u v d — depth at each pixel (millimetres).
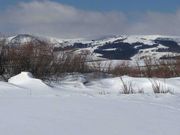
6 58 16531
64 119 6684
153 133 5844
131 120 6734
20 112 7309
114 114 7266
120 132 5840
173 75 17562
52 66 16688
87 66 17938
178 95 10438
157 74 17609
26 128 5945
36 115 7008
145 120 6770
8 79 15203
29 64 16516
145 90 12938
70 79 15867
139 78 14930
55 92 11867
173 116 7203
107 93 11562
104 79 15945
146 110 7789
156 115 7270
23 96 10008
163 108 8086
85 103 8555
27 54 16719
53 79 15844
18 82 13719
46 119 6652
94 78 16516
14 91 11531
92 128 6047
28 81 13625
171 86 13453
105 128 6066
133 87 13680
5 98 9492
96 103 8594
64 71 16828
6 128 5930
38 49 16969
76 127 6082
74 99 9242
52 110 7559
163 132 5914
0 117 6797
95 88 14055
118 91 12898
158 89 12289
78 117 6887
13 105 8203
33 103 8516
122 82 13820
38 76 16141
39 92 11656
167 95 10359
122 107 8094
